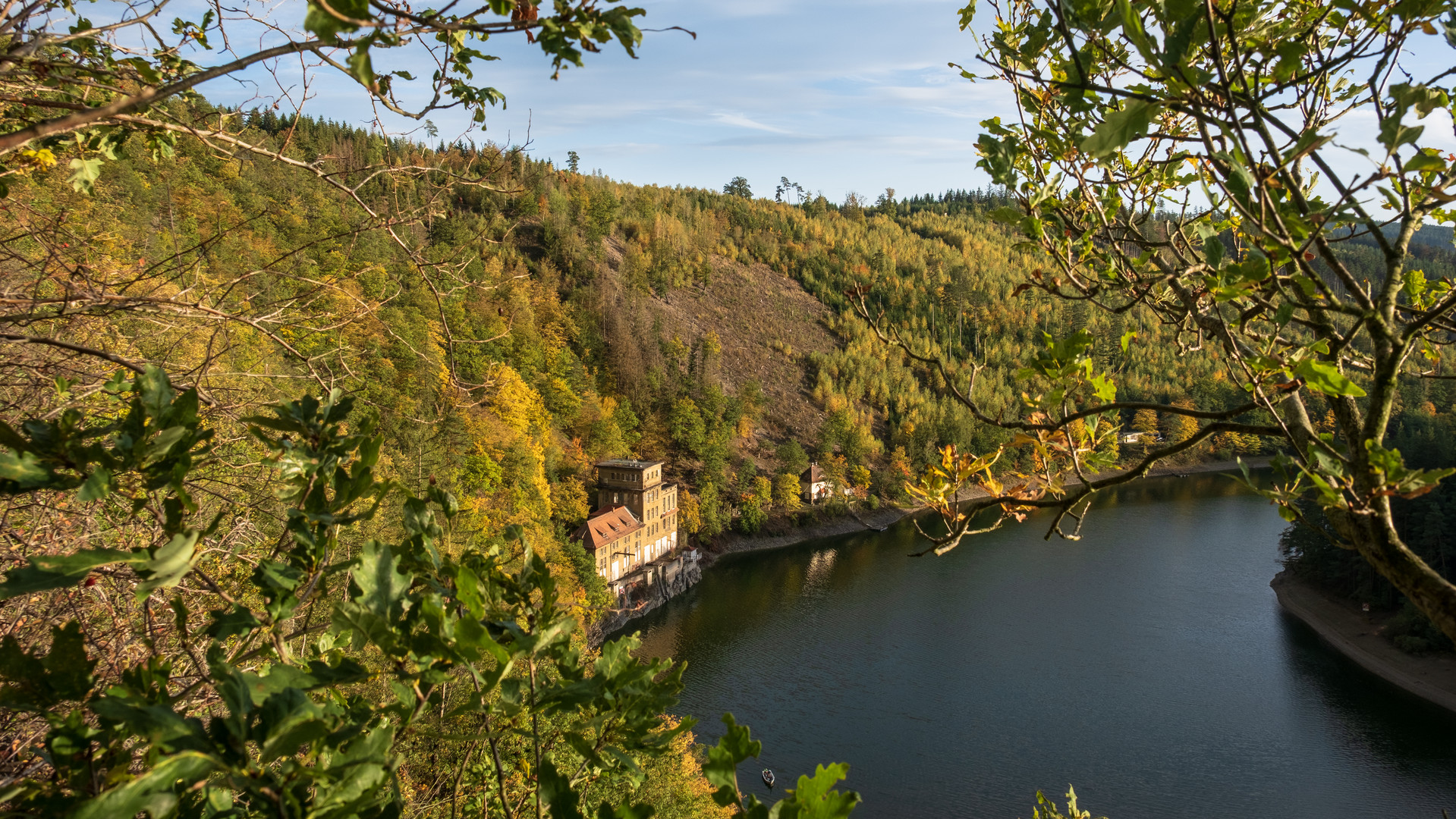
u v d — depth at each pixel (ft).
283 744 4.37
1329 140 5.34
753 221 584.40
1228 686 149.48
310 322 13.61
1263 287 7.41
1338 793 116.16
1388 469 6.23
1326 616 176.45
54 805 4.23
